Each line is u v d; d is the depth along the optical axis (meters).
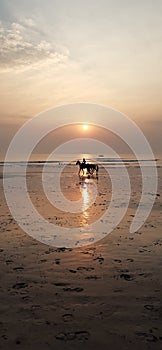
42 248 6.51
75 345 3.11
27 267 5.36
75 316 3.68
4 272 5.11
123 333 3.32
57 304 3.98
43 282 4.70
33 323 3.53
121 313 3.74
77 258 5.85
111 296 4.20
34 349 3.05
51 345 3.11
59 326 3.46
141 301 4.06
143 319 3.60
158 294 4.26
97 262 5.61
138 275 4.96
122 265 5.44
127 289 4.43
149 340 3.19
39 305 3.96
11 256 5.97
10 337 3.26
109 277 4.88
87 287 4.51
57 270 5.21
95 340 3.19
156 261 5.64
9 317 3.67
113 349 3.05
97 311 3.79
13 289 4.45
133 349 3.05
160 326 3.46
